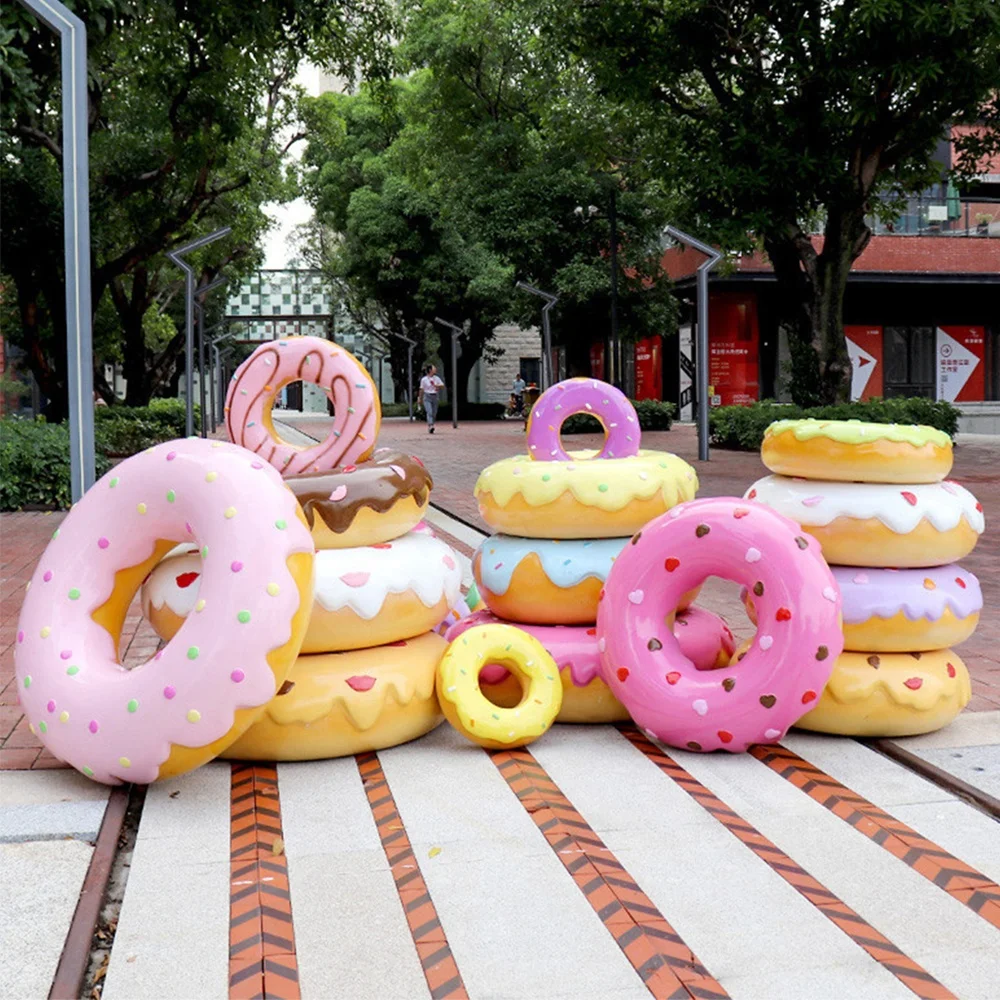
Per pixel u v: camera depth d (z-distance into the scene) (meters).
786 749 4.77
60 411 20.47
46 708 4.27
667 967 2.96
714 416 23.94
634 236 30.02
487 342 50.75
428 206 39.56
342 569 4.76
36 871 3.55
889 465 4.83
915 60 16.27
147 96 19.27
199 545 4.22
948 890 3.43
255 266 36.16
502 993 2.85
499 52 28.80
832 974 2.93
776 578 4.46
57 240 19.09
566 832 3.86
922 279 33.50
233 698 4.02
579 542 5.30
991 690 5.72
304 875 3.55
